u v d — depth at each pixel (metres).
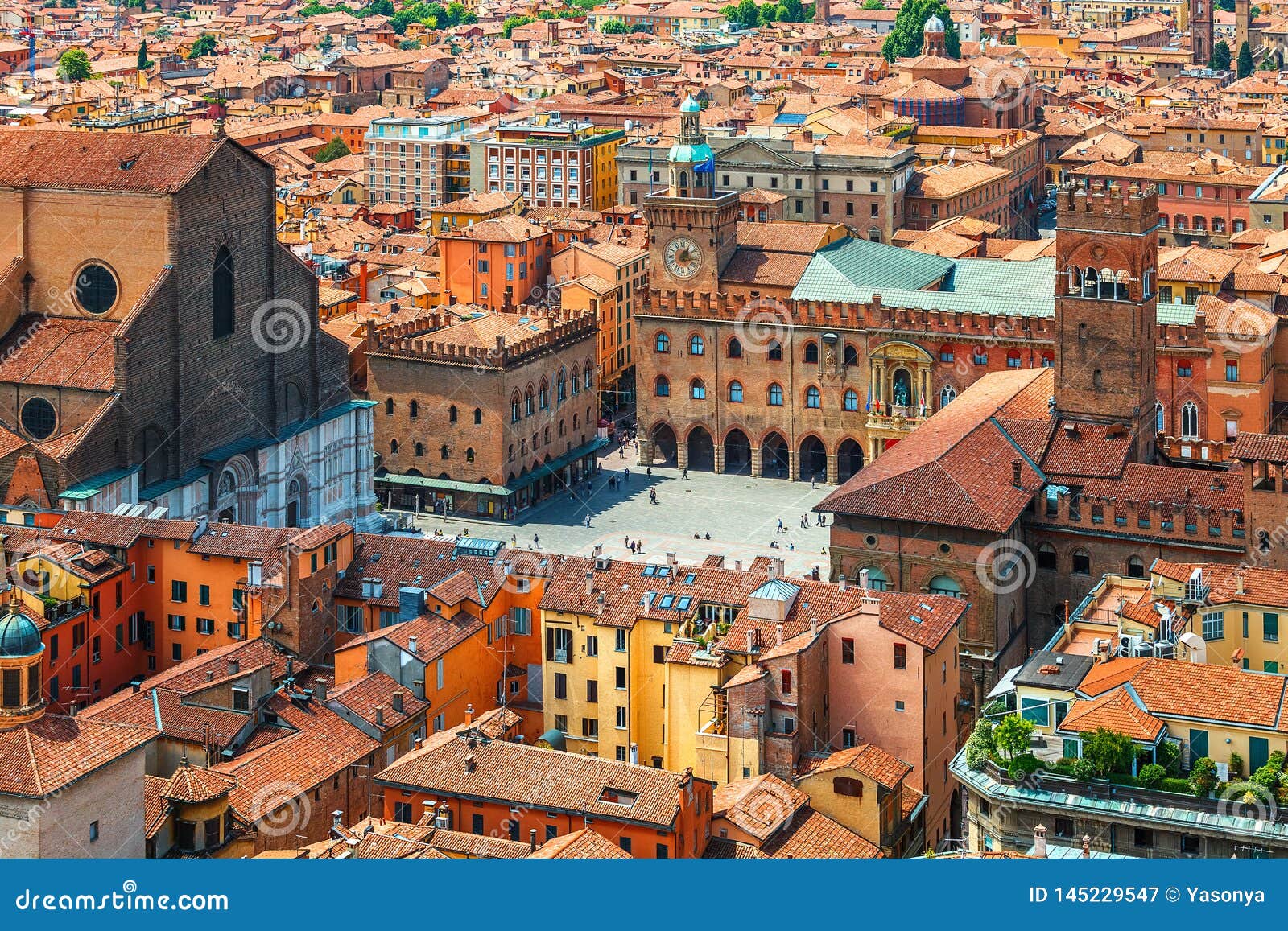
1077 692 156.62
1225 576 181.25
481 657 193.50
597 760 163.12
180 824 154.38
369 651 186.25
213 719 171.12
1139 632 174.88
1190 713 149.50
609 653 190.88
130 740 150.00
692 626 187.88
